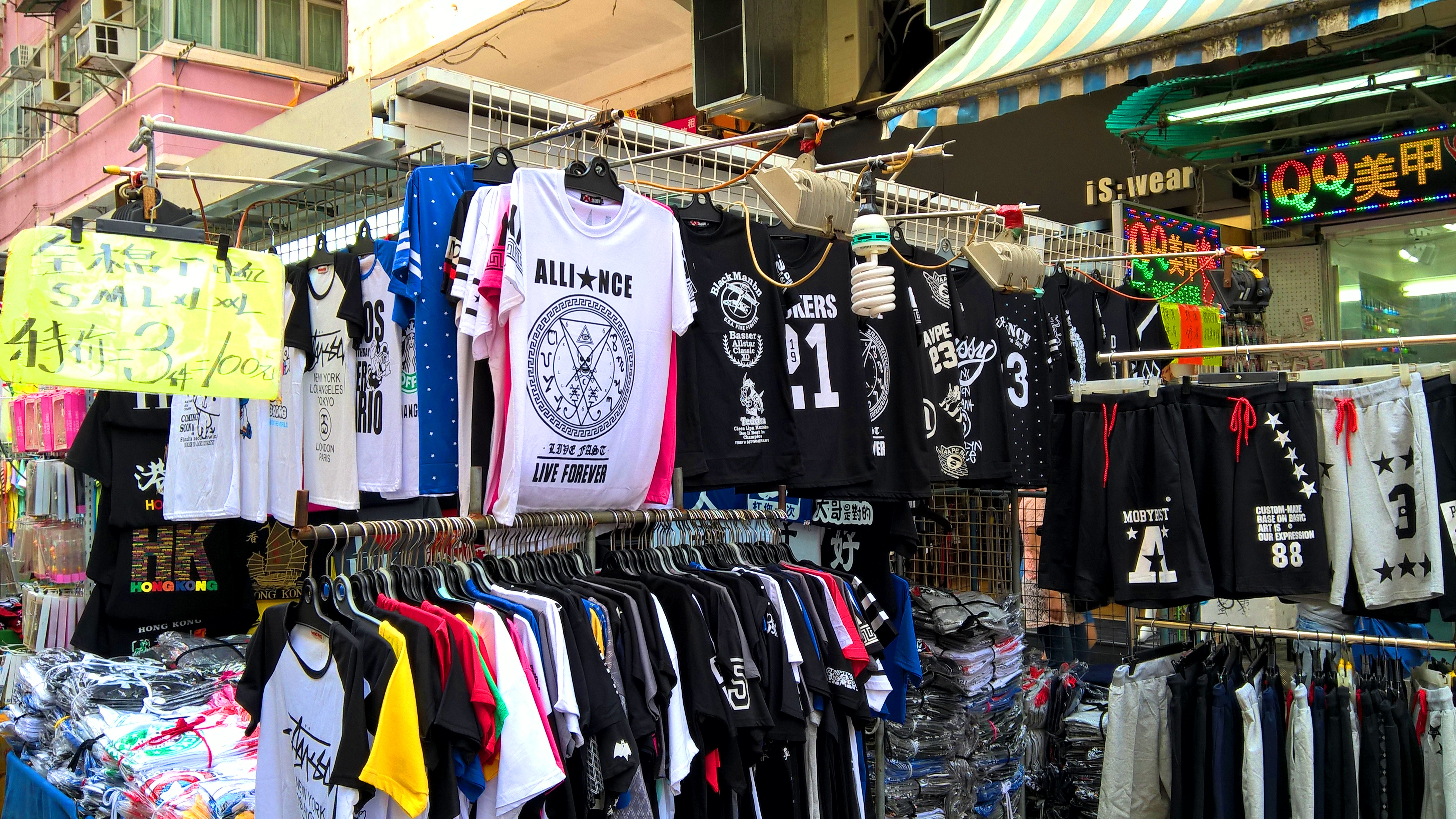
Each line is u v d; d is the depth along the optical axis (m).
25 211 13.91
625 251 2.64
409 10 8.77
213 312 2.48
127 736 3.11
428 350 2.57
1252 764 3.05
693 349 2.88
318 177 3.90
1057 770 4.52
